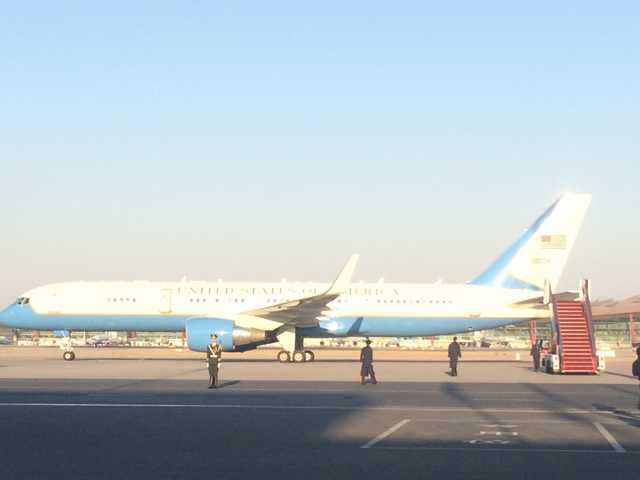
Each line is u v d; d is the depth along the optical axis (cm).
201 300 5775
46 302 5838
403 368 5266
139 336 13588
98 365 5322
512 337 14275
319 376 4322
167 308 5766
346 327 5775
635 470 1573
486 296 5819
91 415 2517
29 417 2461
